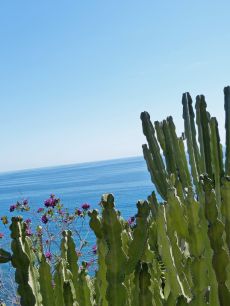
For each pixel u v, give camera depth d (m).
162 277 2.25
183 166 3.72
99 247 1.64
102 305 1.63
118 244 1.50
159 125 3.81
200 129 3.58
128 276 1.68
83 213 8.87
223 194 1.48
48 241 7.73
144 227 1.51
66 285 1.54
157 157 3.82
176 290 1.64
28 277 1.52
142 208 1.51
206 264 1.48
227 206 1.47
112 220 1.50
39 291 1.62
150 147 3.84
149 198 2.25
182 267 1.68
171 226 1.68
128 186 123.25
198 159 3.63
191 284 1.65
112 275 1.50
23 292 1.50
